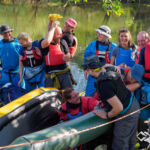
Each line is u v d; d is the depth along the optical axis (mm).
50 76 3625
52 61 3516
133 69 2588
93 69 2328
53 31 3326
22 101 2848
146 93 2803
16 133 2617
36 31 10031
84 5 17047
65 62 3637
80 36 9680
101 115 2385
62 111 2822
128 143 2455
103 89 2199
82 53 7336
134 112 2357
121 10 5426
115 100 2186
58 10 15211
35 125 2859
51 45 3453
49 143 2109
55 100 3146
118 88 2240
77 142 2295
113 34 9836
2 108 2713
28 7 15859
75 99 2686
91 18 13969
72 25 3859
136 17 13992
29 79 3859
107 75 2199
